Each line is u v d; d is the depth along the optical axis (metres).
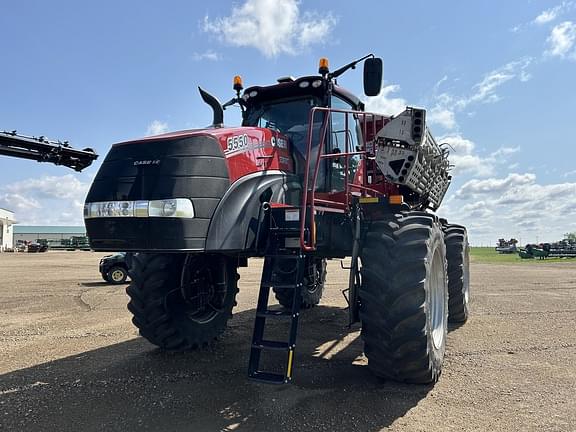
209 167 3.73
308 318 7.06
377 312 3.70
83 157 5.07
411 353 3.68
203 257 5.12
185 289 4.90
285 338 5.81
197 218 3.58
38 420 3.37
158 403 3.67
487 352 5.08
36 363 4.82
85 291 11.22
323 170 4.82
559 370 4.45
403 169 4.51
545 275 14.84
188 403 3.67
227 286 5.49
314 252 4.65
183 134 3.84
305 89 5.02
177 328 4.84
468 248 7.12
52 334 6.19
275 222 4.06
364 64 4.48
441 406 3.56
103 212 3.73
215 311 5.40
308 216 3.97
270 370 4.49
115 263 13.20
